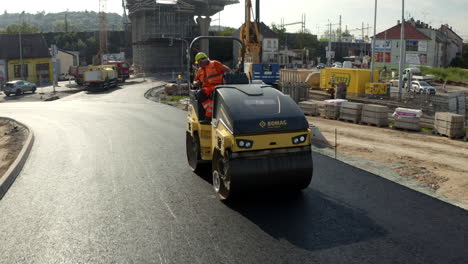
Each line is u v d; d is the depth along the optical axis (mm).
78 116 21312
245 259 4945
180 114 21578
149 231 5844
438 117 14641
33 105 29516
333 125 17312
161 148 11906
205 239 5531
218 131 6867
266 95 7027
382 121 16688
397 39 73312
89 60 120500
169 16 77812
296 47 112062
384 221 6125
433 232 5723
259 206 6805
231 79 7859
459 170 9664
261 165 6469
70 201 7277
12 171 9117
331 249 5191
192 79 9164
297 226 5941
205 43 81500
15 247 5461
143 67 79875
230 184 6492
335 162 10078
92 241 5574
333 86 32906
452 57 92312
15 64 60281
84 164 10086
